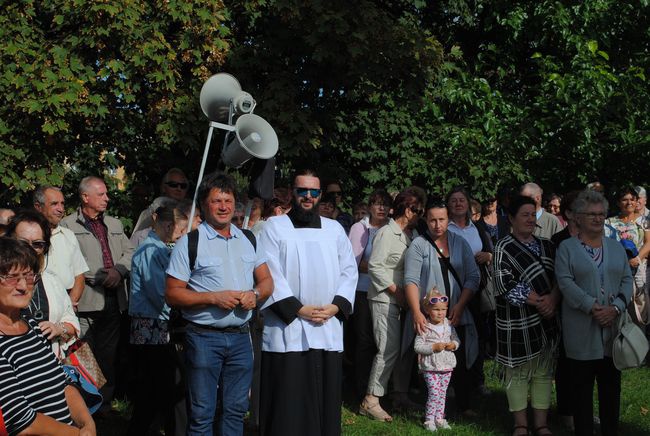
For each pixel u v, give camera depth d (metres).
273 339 4.88
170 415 5.10
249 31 9.31
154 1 7.85
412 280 6.06
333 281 4.98
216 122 5.71
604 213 5.33
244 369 4.62
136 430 5.18
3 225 4.61
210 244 4.54
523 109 11.09
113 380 6.16
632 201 7.37
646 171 10.95
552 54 12.23
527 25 11.91
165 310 5.12
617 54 12.06
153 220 5.60
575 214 5.44
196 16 7.92
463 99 11.05
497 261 5.57
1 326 3.19
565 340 5.34
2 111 7.25
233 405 4.60
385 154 10.91
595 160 10.59
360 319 6.63
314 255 4.94
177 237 5.30
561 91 10.35
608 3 11.55
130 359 5.59
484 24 12.21
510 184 10.92
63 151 8.08
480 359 6.82
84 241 6.09
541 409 5.58
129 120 8.41
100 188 6.19
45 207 5.46
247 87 8.84
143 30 7.61
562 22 11.34
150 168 9.41
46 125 7.13
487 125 10.76
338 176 10.77
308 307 4.85
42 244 4.37
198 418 4.44
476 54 12.66
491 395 6.90
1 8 7.44
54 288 4.58
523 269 5.51
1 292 3.15
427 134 11.13
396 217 6.50
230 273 4.54
